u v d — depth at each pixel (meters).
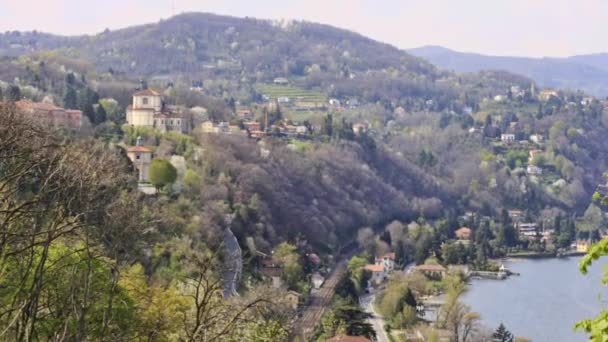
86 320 50.72
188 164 196.00
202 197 171.12
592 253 23.16
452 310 148.75
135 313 55.56
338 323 122.50
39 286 43.78
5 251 47.75
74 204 50.06
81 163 51.28
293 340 81.38
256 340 51.81
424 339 143.12
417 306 176.75
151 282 89.38
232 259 130.00
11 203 46.94
